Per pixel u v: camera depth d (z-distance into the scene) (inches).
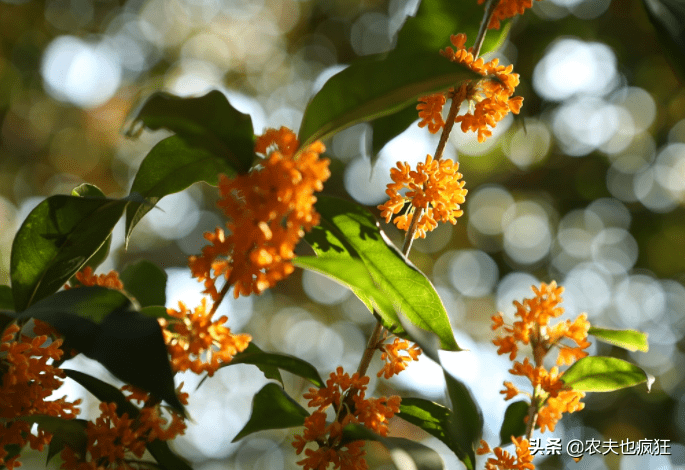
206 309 44.2
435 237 171.5
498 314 47.5
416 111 48.8
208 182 46.5
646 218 164.1
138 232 158.7
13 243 45.6
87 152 171.5
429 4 48.4
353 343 170.4
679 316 157.8
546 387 46.8
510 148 169.5
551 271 171.2
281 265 43.8
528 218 177.2
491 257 175.2
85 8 180.1
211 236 44.1
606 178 166.9
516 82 46.3
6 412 44.8
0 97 166.2
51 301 44.4
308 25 184.4
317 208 45.6
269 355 46.1
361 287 45.6
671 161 164.2
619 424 139.9
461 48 46.4
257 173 43.9
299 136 44.7
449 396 45.0
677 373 149.2
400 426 100.5
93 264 48.2
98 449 44.4
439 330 45.8
